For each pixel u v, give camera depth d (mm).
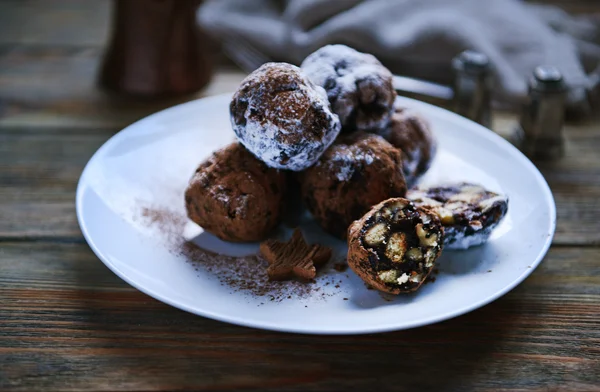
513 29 653
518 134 579
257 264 439
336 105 451
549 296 437
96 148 566
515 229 455
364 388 385
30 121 597
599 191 528
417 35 622
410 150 480
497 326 417
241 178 444
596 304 432
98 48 710
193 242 452
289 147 424
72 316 419
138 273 421
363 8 646
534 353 403
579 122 607
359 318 395
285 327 381
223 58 696
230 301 408
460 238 437
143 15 608
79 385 384
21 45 709
